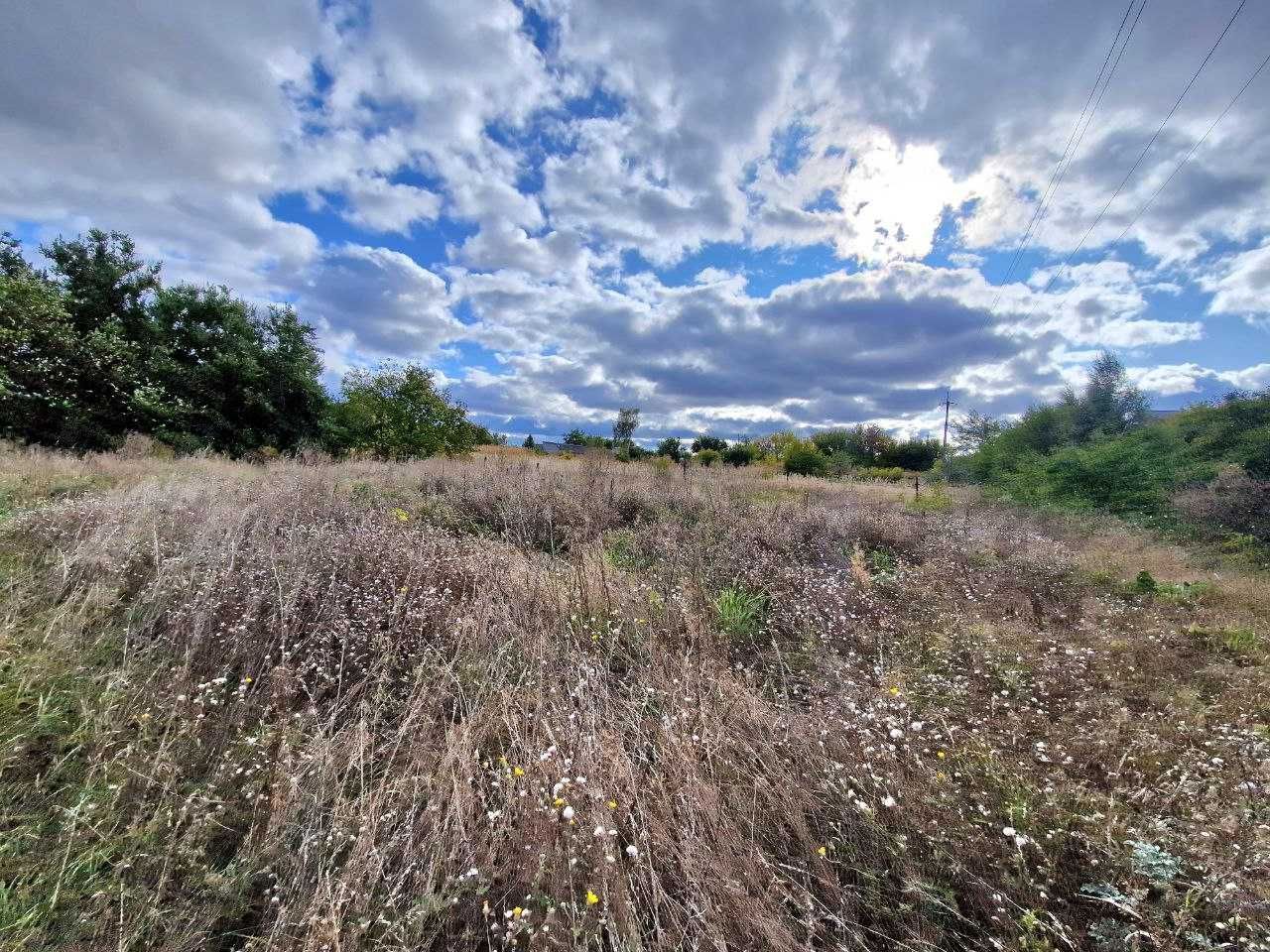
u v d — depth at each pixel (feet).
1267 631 13.70
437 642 11.37
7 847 5.84
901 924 5.71
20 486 20.02
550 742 7.79
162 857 5.96
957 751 8.49
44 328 38.65
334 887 5.67
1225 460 36.52
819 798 7.29
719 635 12.78
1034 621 15.21
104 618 10.81
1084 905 5.87
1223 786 7.52
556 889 5.63
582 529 21.48
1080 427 59.62
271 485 23.94
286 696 9.09
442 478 31.22
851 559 20.15
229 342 50.93
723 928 5.34
